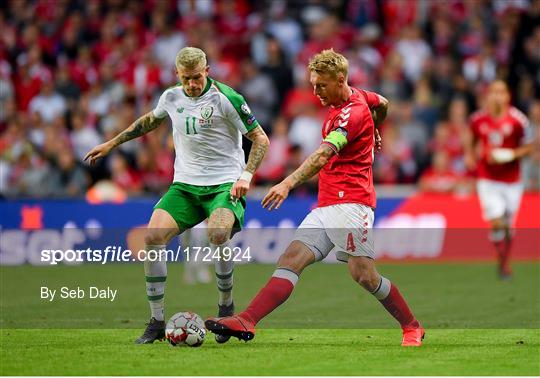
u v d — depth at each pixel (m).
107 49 75.62
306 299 42.12
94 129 68.38
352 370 24.05
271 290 26.80
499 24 77.12
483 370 24.06
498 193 51.31
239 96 28.39
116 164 63.25
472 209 61.28
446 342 29.17
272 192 25.31
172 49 74.56
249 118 28.36
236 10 78.44
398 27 78.00
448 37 76.12
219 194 28.59
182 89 28.56
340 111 26.58
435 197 61.47
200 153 28.66
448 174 63.78
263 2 79.19
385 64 71.56
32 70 74.38
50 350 27.19
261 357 25.91
